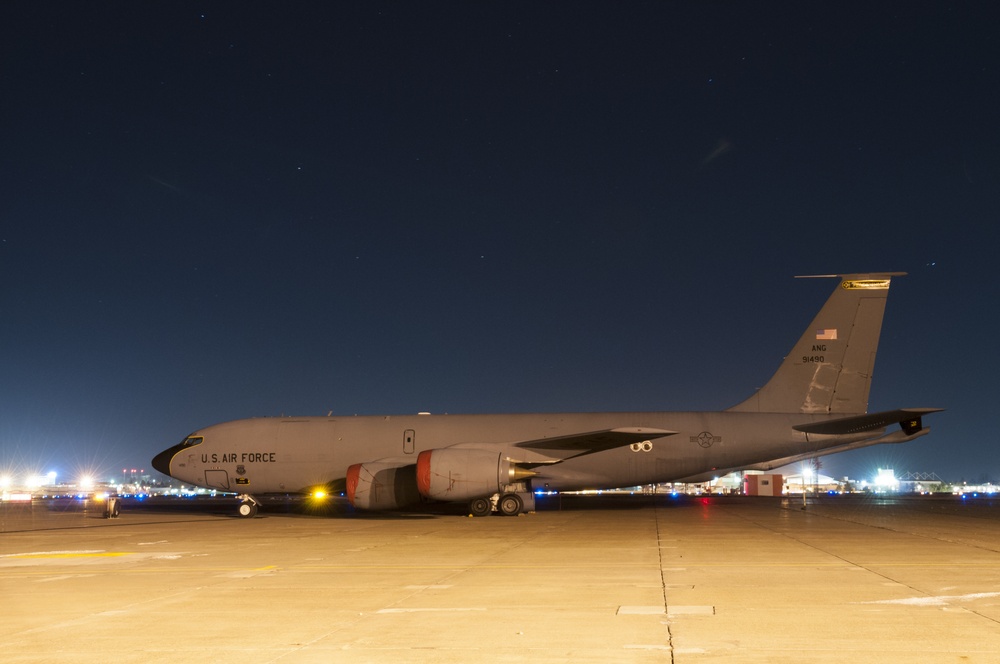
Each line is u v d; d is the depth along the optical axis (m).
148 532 30.38
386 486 38.69
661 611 11.80
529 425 40.69
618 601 12.72
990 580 14.71
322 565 18.39
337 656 9.30
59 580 16.28
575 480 40.28
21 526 34.66
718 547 21.16
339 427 42.00
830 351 39.59
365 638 10.23
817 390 39.62
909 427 38.66
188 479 42.75
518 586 14.52
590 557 19.16
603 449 39.47
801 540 23.08
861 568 16.52
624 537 24.70
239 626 11.10
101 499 58.06
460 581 15.30
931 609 11.78
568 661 8.93
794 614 11.45
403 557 19.89
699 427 39.72
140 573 17.34
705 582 14.66
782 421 39.38
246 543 24.70
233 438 42.56
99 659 9.28
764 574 15.69
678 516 36.03
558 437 37.88
